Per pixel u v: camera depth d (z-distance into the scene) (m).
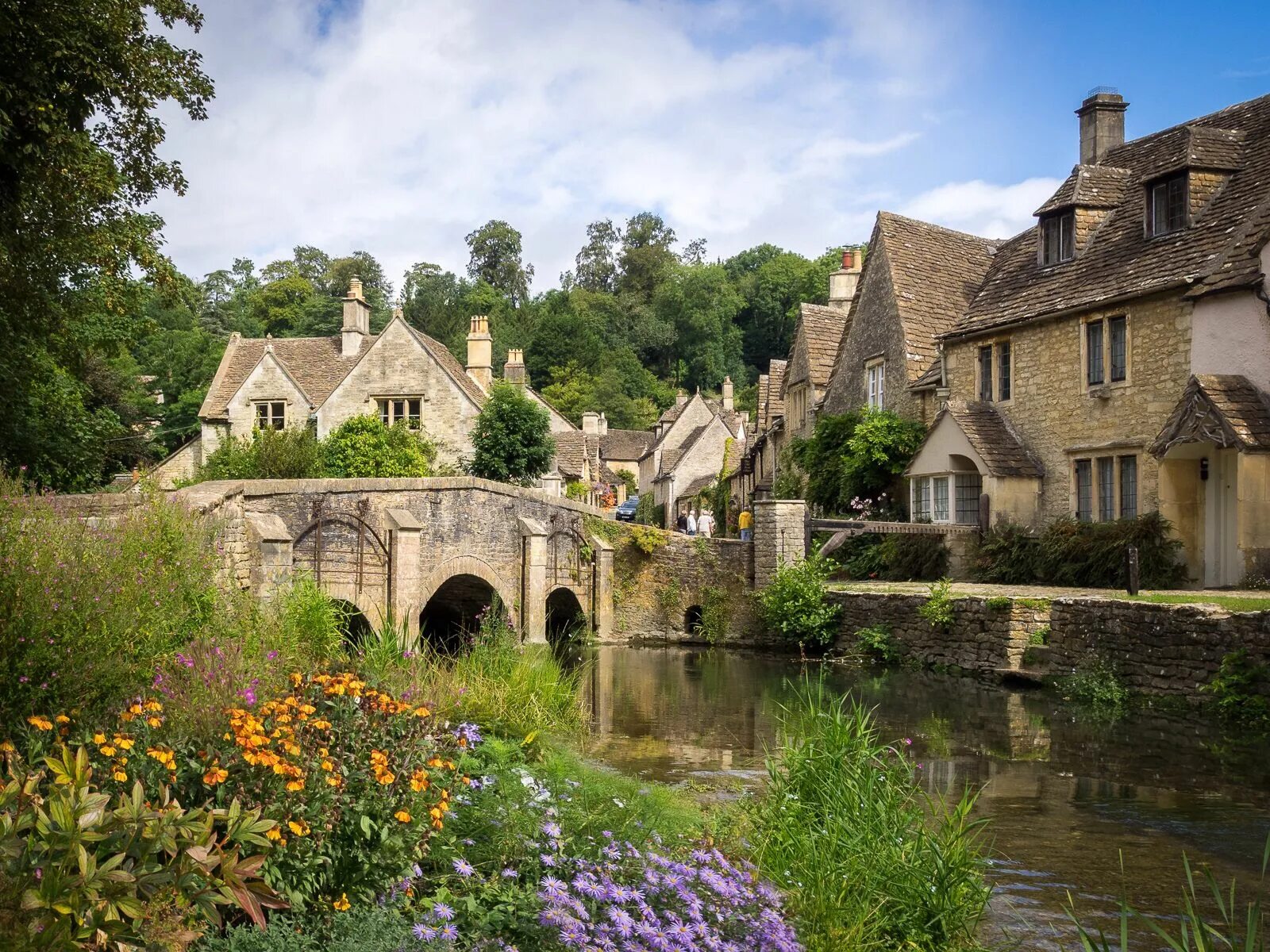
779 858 6.18
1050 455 20.02
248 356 40.91
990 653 15.45
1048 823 7.92
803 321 32.12
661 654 20.66
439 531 18.06
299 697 5.30
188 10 12.46
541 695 10.38
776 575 21.70
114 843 3.50
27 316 13.95
